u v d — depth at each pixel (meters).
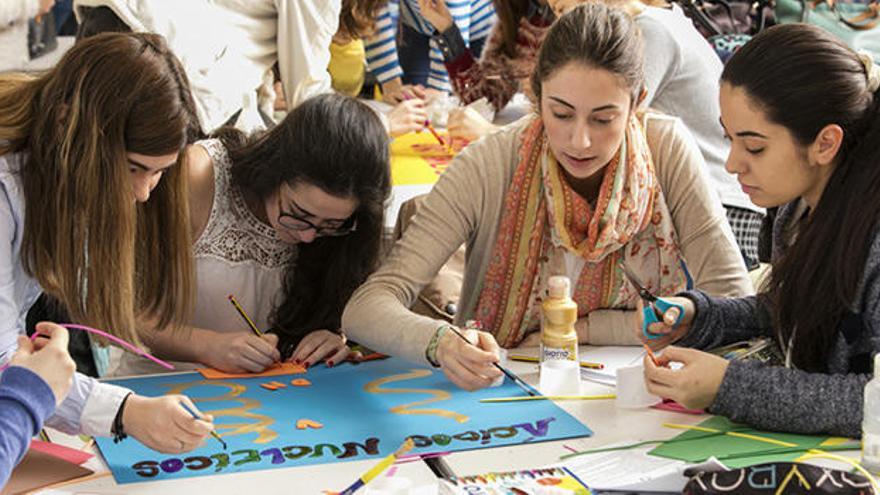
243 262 2.33
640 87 2.08
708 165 2.93
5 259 1.74
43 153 1.73
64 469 1.64
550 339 2.01
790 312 1.87
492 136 2.30
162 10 3.25
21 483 1.59
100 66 1.72
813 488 1.44
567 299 2.02
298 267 2.32
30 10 3.68
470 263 2.34
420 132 3.79
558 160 2.16
